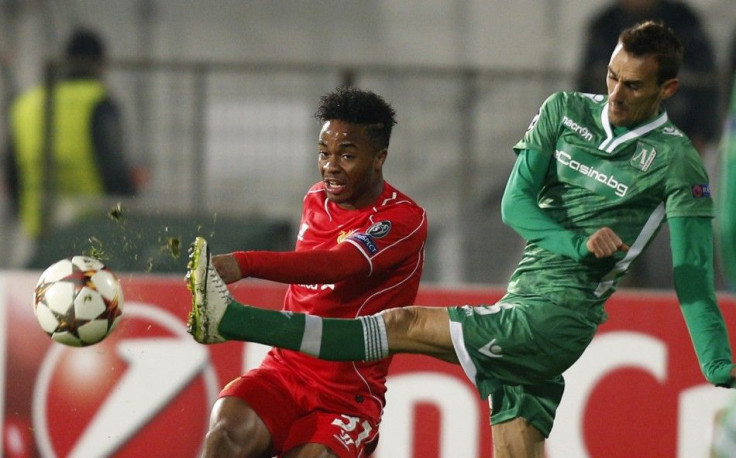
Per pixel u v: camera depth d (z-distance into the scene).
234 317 15.24
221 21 37.12
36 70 36.84
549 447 23.58
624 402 23.69
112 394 23.94
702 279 16.02
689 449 23.61
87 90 30.19
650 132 16.36
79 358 24.02
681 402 23.70
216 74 31.39
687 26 30.44
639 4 30.47
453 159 30.30
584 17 35.66
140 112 31.86
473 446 23.62
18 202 32.91
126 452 23.86
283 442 17.25
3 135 35.56
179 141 31.61
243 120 30.88
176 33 37.22
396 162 30.53
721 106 27.53
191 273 14.94
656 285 26.94
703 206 16.25
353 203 17.33
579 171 16.55
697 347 15.79
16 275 24.30
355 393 17.38
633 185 16.31
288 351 17.53
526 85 29.62
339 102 16.92
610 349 23.80
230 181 30.45
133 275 25.09
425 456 23.69
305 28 36.97
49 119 29.78
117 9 37.28
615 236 15.28
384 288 17.22
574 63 35.56
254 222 28.61
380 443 23.69
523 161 16.77
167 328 24.05
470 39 36.28
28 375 24.05
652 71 15.84
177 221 28.25
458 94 30.02
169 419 23.88
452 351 16.31
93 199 29.72
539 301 16.28
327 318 15.85
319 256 16.09
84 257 16.02
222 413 16.78
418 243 17.20
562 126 16.70
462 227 29.45
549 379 16.73
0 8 37.09
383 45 36.66
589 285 16.34
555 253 15.94
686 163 16.27
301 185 30.38
